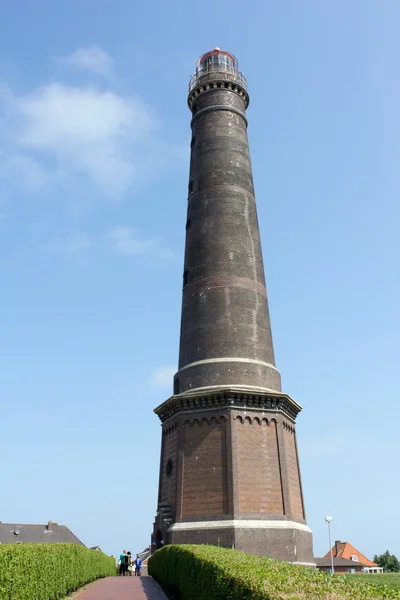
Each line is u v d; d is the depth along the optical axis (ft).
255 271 130.72
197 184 140.87
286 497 109.50
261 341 123.24
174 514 110.42
